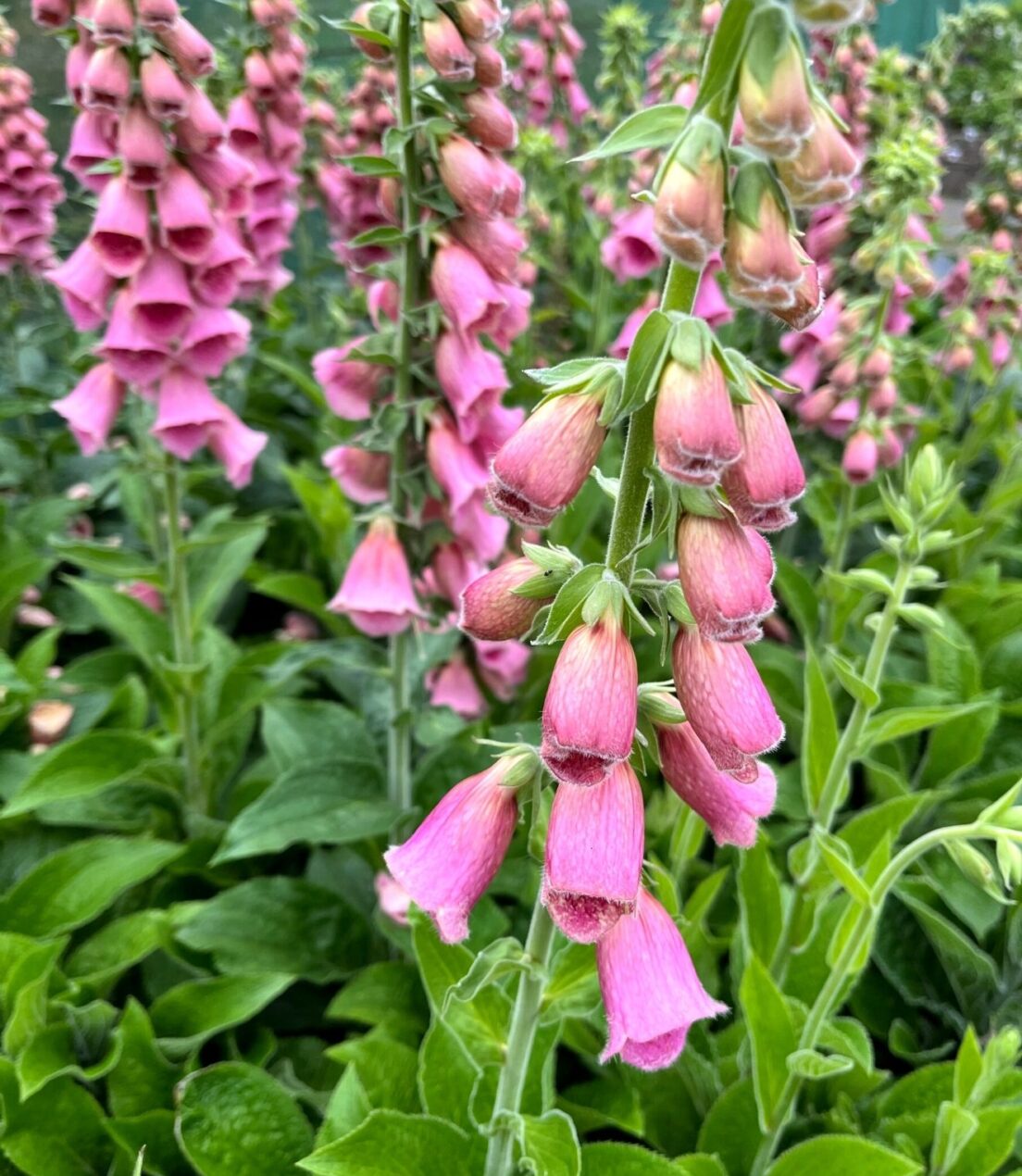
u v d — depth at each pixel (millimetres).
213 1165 430
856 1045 469
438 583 566
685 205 210
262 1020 586
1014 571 1033
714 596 233
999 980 595
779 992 440
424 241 478
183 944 566
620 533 260
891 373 733
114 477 888
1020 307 960
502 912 599
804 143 215
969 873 346
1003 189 983
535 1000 339
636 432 247
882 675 799
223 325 566
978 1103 452
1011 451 917
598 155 237
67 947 576
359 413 549
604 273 1034
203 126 517
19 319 1148
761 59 204
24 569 783
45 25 536
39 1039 469
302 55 814
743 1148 484
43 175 912
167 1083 489
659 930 279
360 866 669
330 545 828
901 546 463
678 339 221
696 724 255
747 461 234
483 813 288
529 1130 338
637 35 1030
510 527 673
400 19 452
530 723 626
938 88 930
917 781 723
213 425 590
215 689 710
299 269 1523
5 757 668
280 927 571
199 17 1156
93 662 778
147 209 527
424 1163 390
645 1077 523
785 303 224
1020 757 748
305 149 1076
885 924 628
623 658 243
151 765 621
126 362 555
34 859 633
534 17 1134
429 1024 542
